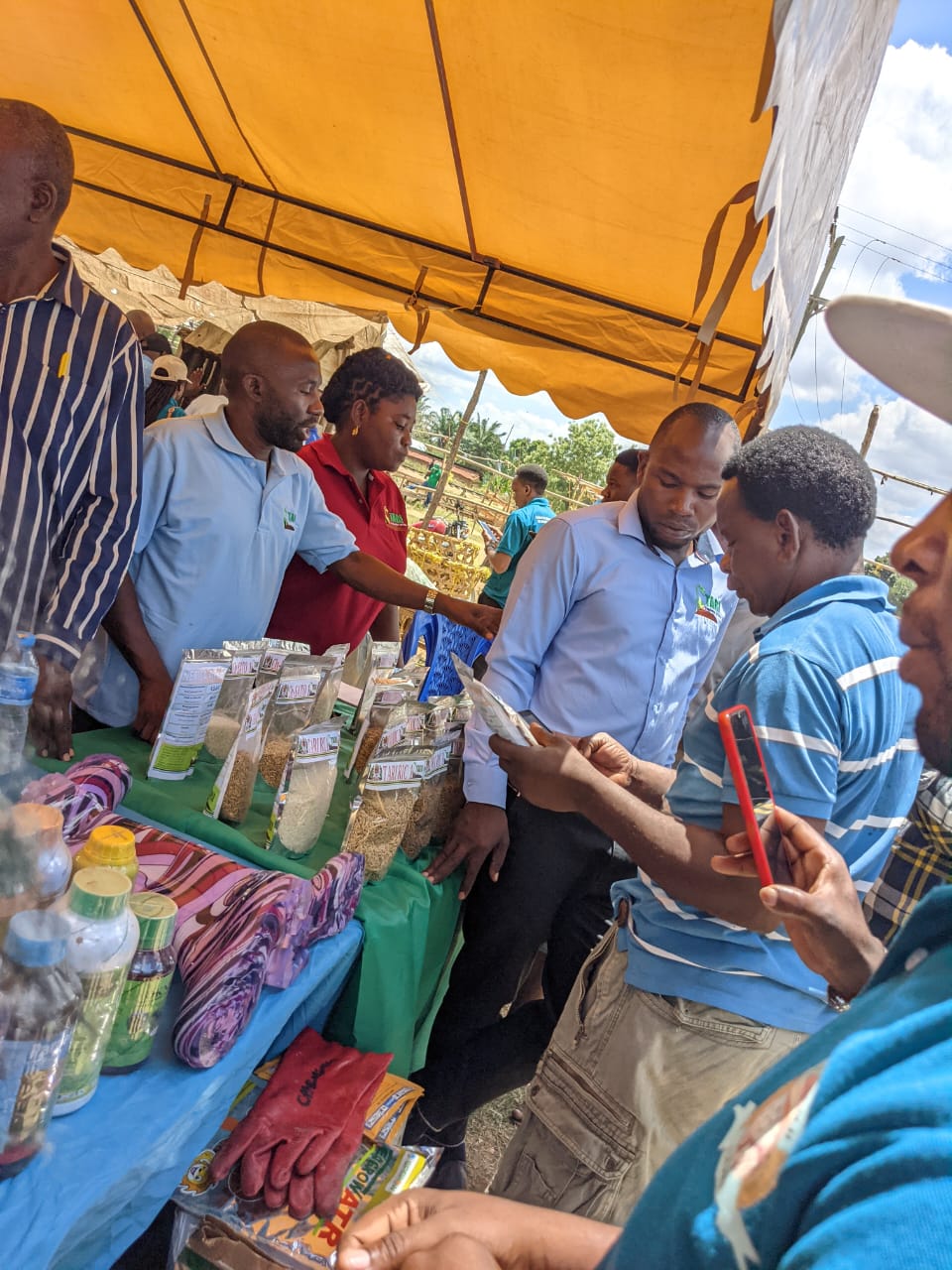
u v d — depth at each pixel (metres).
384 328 8.92
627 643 2.11
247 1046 1.22
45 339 1.82
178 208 4.93
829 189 2.21
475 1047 2.13
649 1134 1.47
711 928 1.43
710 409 2.06
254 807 1.89
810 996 1.44
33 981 0.84
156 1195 1.13
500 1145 2.85
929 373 0.57
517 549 5.99
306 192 4.67
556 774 1.35
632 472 3.59
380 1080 1.61
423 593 2.67
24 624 1.74
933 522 0.56
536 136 3.38
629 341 4.34
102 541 1.86
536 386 4.66
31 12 3.90
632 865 2.18
